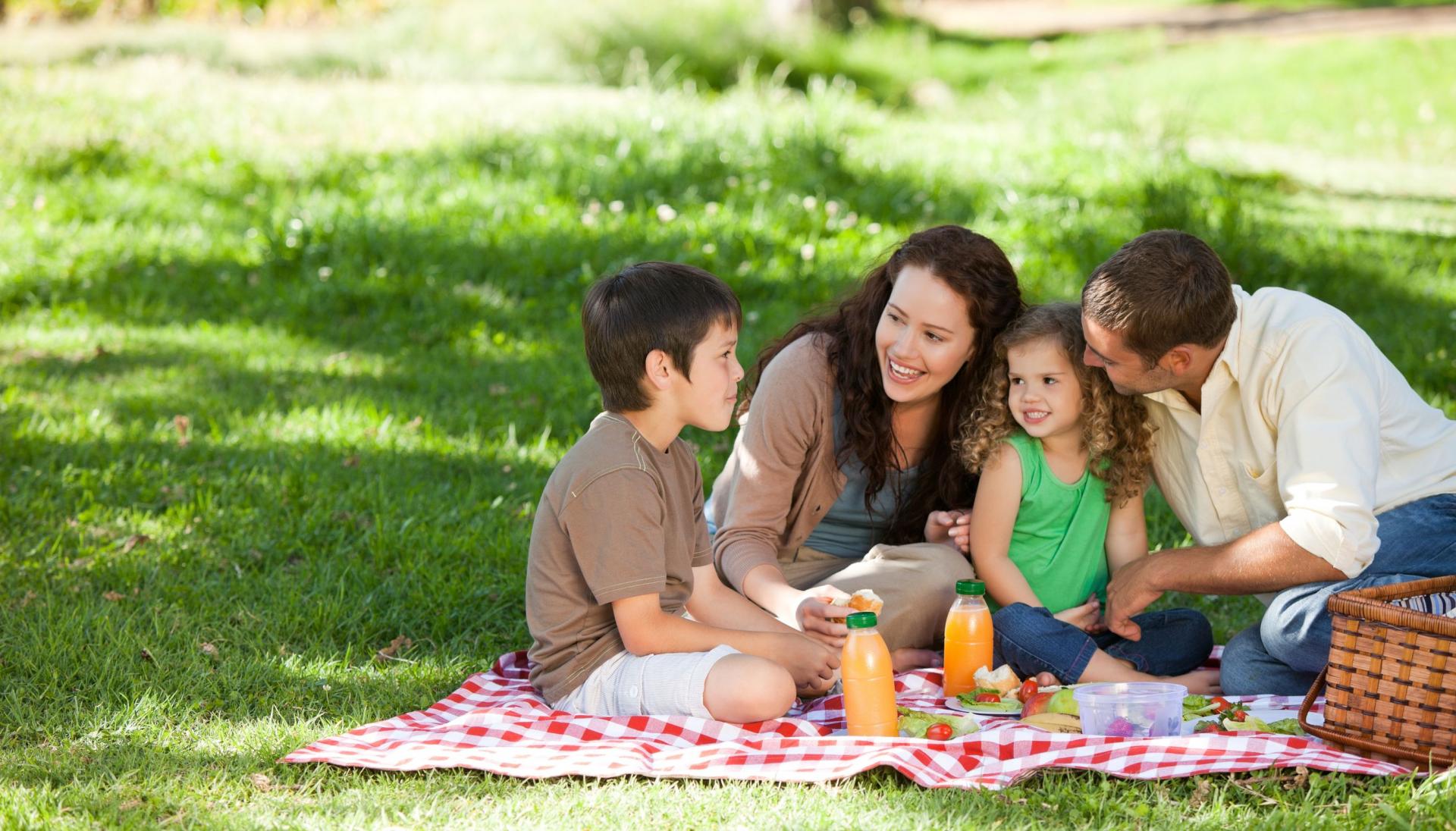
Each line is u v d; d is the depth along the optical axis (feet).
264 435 20.04
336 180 34.27
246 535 16.33
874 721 11.36
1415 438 12.34
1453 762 10.11
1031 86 64.39
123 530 16.37
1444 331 26.27
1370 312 28.04
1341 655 10.58
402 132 38.88
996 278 13.09
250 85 45.68
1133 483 13.66
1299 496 11.80
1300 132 53.67
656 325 11.72
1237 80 62.80
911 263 12.98
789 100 45.32
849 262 29.32
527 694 12.65
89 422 20.18
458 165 35.04
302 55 58.54
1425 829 9.11
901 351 12.92
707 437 20.92
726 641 12.00
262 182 34.17
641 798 10.02
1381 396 12.25
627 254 29.37
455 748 10.91
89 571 14.90
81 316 26.18
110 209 31.68
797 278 28.40
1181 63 67.62
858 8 71.61
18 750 10.78
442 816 9.67
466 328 26.18
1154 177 34.37
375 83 49.78
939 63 68.13
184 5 71.00
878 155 37.60
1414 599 11.12
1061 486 13.70
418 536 16.43
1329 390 11.84
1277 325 12.15
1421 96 57.93
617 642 12.30
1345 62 63.87
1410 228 35.58
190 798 9.90
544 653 12.36
